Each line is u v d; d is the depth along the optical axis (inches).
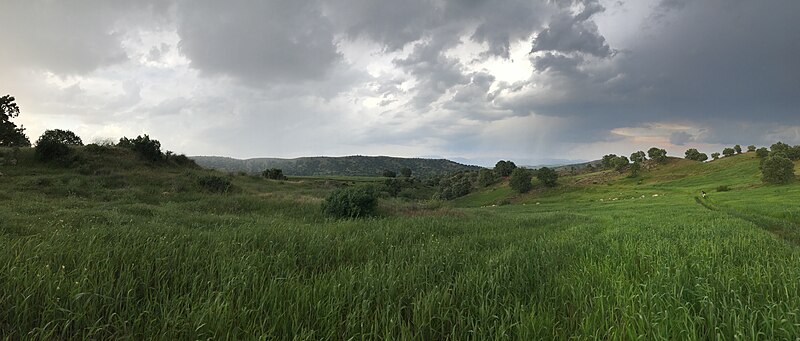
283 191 1710.1
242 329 150.7
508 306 178.5
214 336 141.6
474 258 305.6
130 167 1644.9
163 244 296.7
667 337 141.3
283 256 283.7
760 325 150.2
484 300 181.8
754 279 210.8
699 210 1304.1
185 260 249.4
